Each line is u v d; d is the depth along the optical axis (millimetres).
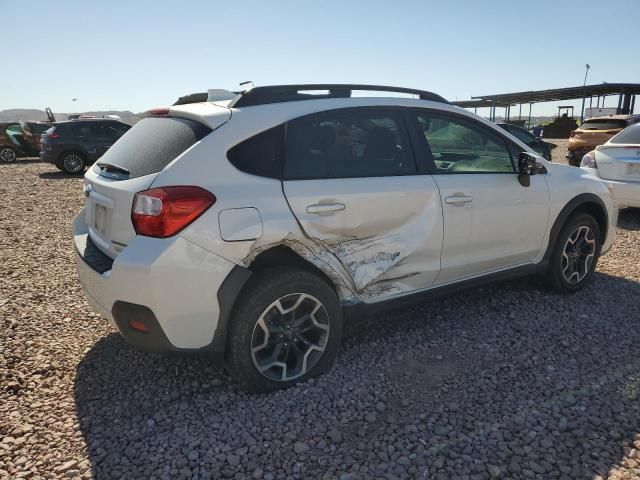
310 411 2760
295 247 2898
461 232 3588
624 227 7176
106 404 2865
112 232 2822
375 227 3166
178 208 2564
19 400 2896
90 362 3342
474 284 3844
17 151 20828
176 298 2598
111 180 2945
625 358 3283
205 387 3020
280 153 2928
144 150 2963
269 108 3002
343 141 3174
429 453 2410
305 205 2900
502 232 3844
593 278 4883
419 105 3576
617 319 3904
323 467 2342
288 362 3053
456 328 3787
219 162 2740
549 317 3957
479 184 3670
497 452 2406
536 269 4219
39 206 9617
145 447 2488
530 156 3832
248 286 2803
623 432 2525
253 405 2818
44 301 4391
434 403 2826
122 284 2594
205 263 2631
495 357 3340
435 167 3525
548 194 4098
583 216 4352
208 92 3348
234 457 2404
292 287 2865
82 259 2980
